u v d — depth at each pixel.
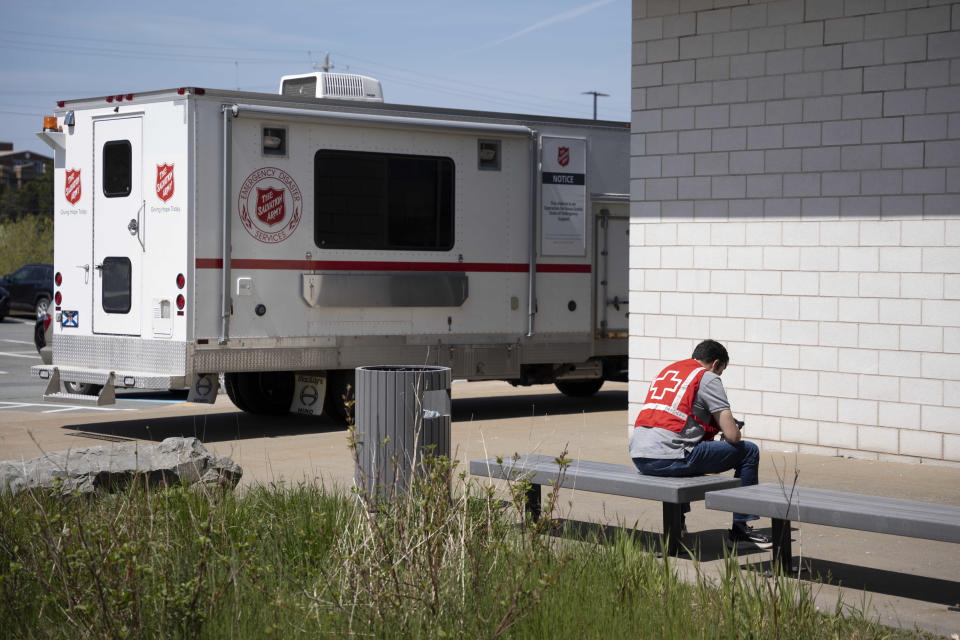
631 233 11.03
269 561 5.74
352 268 11.71
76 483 6.89
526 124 12.96
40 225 53.16
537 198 13.05
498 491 7.84
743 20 10.27
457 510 5.52
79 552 4.81
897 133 9.48
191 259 10.78
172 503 6.26
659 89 10.81
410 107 12.07
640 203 10.97
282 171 11.26
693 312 10.68
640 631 4.80
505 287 12.84
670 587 5.35
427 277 12.23
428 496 5.32
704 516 7.73
